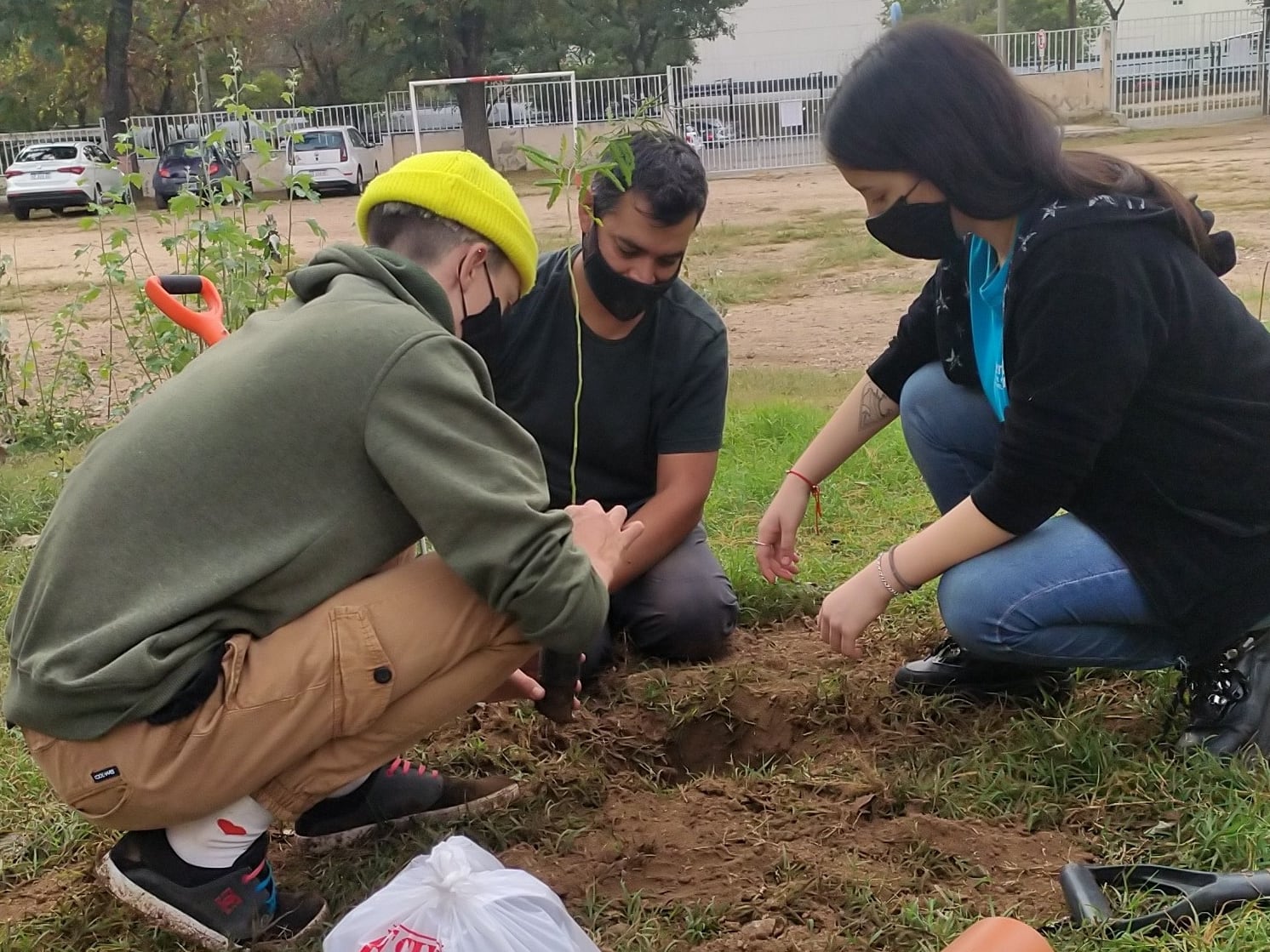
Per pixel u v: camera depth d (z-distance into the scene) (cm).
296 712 192
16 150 2948
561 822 244
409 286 204
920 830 230
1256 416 231
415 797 243
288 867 234
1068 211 220
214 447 190
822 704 289
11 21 2769
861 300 998
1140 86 2930
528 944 161
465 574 192
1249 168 1705
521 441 201
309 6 3484
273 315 206
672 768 280
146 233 1769
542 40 3244
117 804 193
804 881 216
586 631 201
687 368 305
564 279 300
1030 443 228
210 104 3127
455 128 3125
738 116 2581
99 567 188
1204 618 240
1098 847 224
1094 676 291
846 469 464
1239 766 238
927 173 221
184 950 208
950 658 291
